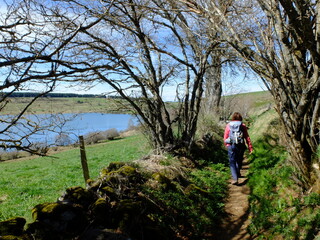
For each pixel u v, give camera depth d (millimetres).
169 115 8820
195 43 8508
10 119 3055
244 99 25500
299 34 3371
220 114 18672
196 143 9719
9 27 2479
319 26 3293
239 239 4090
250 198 5273
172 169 6355
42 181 11172
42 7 3443
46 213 3332
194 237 4273
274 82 3996
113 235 3381
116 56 5586
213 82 15977
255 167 7074
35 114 3385
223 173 7637
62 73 2814
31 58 2504
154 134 8117
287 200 4109
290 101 3936
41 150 3246
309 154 3867
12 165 18562
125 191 4605
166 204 4754
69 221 3375
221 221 4801
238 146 6625
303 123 3771
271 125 9344
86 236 3340
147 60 7727
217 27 4402
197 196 5422
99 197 4238
